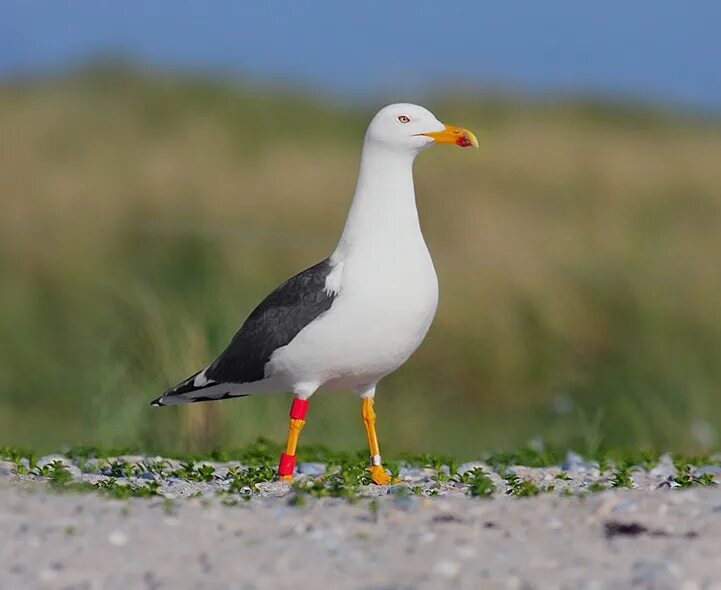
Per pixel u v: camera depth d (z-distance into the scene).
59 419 15.90
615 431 15.12
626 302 17.12
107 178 23.66
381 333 9.00
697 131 31.91
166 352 13.84
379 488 8.91
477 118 32.94
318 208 21.59
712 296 17.31
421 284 9.08
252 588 6.14
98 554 6.57
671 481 9.39
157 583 6.21
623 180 23.62
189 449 13.18
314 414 14.43
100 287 18.75
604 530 6.91
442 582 6.16
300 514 7.34
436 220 20.59
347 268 9.05
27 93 34.34
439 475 9.58
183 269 16.89
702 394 15.48
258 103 34.47
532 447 12.45
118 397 13.69
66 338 17.58
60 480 8.39
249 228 20.25
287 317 9.10
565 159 24.81
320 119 34.00
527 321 16.94
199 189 22.48
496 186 22.89
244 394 9.86
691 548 6.56
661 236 20.58
